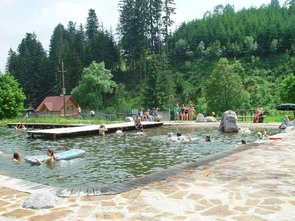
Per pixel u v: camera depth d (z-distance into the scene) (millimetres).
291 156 10195
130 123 31844
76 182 10375
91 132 25547
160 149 16969
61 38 106375
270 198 5910
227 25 116750
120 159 14266
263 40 103500
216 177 7562
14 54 97750
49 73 88438
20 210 5602
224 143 18844
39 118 44312
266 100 77875
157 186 6926
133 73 94500
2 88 56000
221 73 66250
